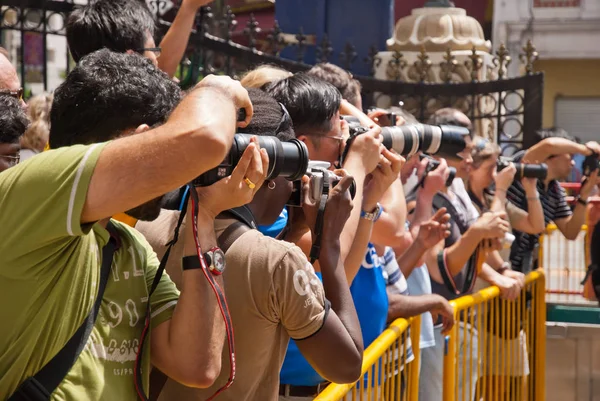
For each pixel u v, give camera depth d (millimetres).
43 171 1682
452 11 10102
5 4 7098
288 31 10859
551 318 7320
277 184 2455
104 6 3449
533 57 9281
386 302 3469
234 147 1987
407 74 9695
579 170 14609
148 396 2092
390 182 3023
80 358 1827
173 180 1649
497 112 9609
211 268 2014
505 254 6090
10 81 3020
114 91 1988
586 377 7090
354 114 3352
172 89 2098
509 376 5824
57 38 13547
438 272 4859
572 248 9898
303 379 2957
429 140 3387
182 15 4570
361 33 10594
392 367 3695
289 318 2240
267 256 2225
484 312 5316
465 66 9516
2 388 1753
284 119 2469
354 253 2982
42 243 1706
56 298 1773
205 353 2010
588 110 22391
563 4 20875
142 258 2051
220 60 8117
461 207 5168
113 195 1646
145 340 2000
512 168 5562
